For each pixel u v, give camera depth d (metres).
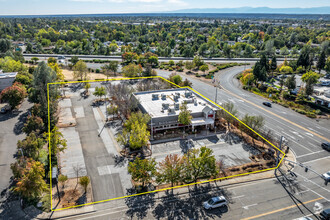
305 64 135.88
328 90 95.75
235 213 41.59
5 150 59.22
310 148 61.69
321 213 41.28
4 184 48.22
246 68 145.75
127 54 154.50
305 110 85.00
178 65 149.62
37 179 41.75
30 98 82.38
